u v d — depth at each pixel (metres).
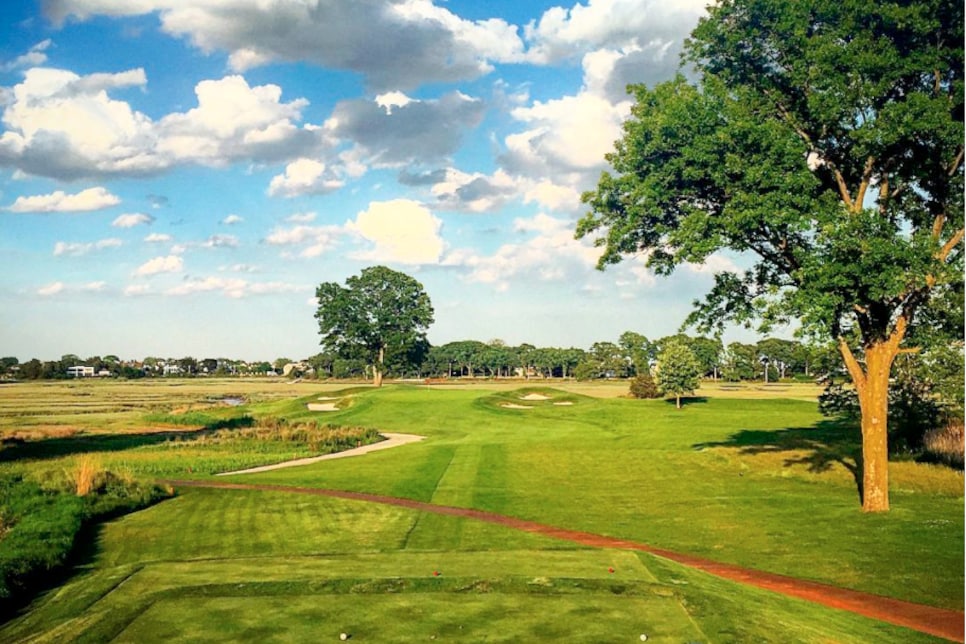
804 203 20.02
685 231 21.02
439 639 9.52
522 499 25.56
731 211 20.77
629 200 23.56
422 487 28.36
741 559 17.23
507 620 10.31
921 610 13.27
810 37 21.78
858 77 20.33
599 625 10.12
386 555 15.00
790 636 10.36
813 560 16.84
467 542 18.89
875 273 19.34
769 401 75.75
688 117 21.33
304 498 25.81
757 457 33.00
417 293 111.06
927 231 22.09
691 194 22.97
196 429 58.72
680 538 19.47
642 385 88.50
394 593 11.69
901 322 22.05
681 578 13.02
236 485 29.66
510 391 85.12
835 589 14.70
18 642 10.25
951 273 19.16
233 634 9.80
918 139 20.70
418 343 111.19
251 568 13.57
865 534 18.97
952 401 31.09
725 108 21.20
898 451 31.16
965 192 20.98
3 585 13.47
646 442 41.28
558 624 10.15
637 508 23.66
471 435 53.84
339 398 83.06
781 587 14.88
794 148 20.23
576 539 19.39
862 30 20.67
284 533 20.03
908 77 21.16
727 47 22.81
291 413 73.69
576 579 12.49
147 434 54.09
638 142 23.11
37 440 48.62
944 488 24.53
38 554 15.98
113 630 10.05
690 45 23.67
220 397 113.38
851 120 21.53
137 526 20.97
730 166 20.50
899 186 23.06
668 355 73.81
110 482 25.62
